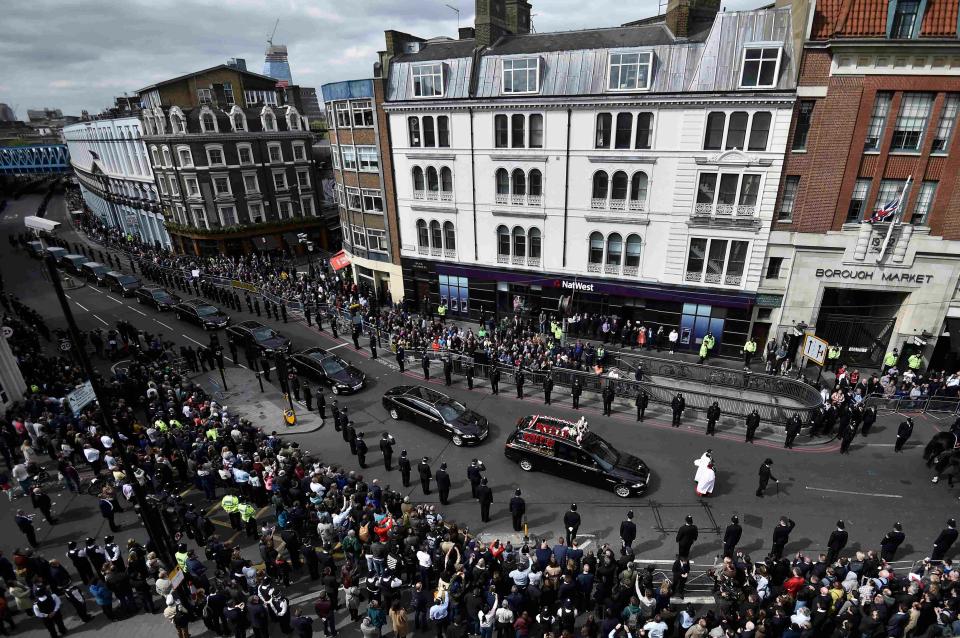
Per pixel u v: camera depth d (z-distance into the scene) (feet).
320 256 172.55
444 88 93.81
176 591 38.58
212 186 154.20
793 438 62.28
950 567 40.93
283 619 38.17
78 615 41.65
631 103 79.00
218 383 83.87
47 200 303.07
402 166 104.17
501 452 63.98
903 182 71.72
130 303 127.44
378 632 35.91
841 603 37.37
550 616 38.81
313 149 185.78
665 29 82.23
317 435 68.90
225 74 174.91
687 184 80.38
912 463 59.31
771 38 72.64
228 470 53.21
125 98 200.03
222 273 141.08
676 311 89.51
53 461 61.82
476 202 98.12
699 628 33.99
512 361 81.41
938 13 63.72
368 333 102.68
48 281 146.61
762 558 46.01
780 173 74.69
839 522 43.70
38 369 77.77
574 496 55.47
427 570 41.22
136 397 74.54
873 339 81.30
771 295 81.51
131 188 190.80
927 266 73.26
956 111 67.21
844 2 65.16
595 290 93.30
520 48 91.20
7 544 49.26
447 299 110.42
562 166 87.92
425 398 69.36
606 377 74.33
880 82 67.51
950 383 68.59
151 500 48.16
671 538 49.03
